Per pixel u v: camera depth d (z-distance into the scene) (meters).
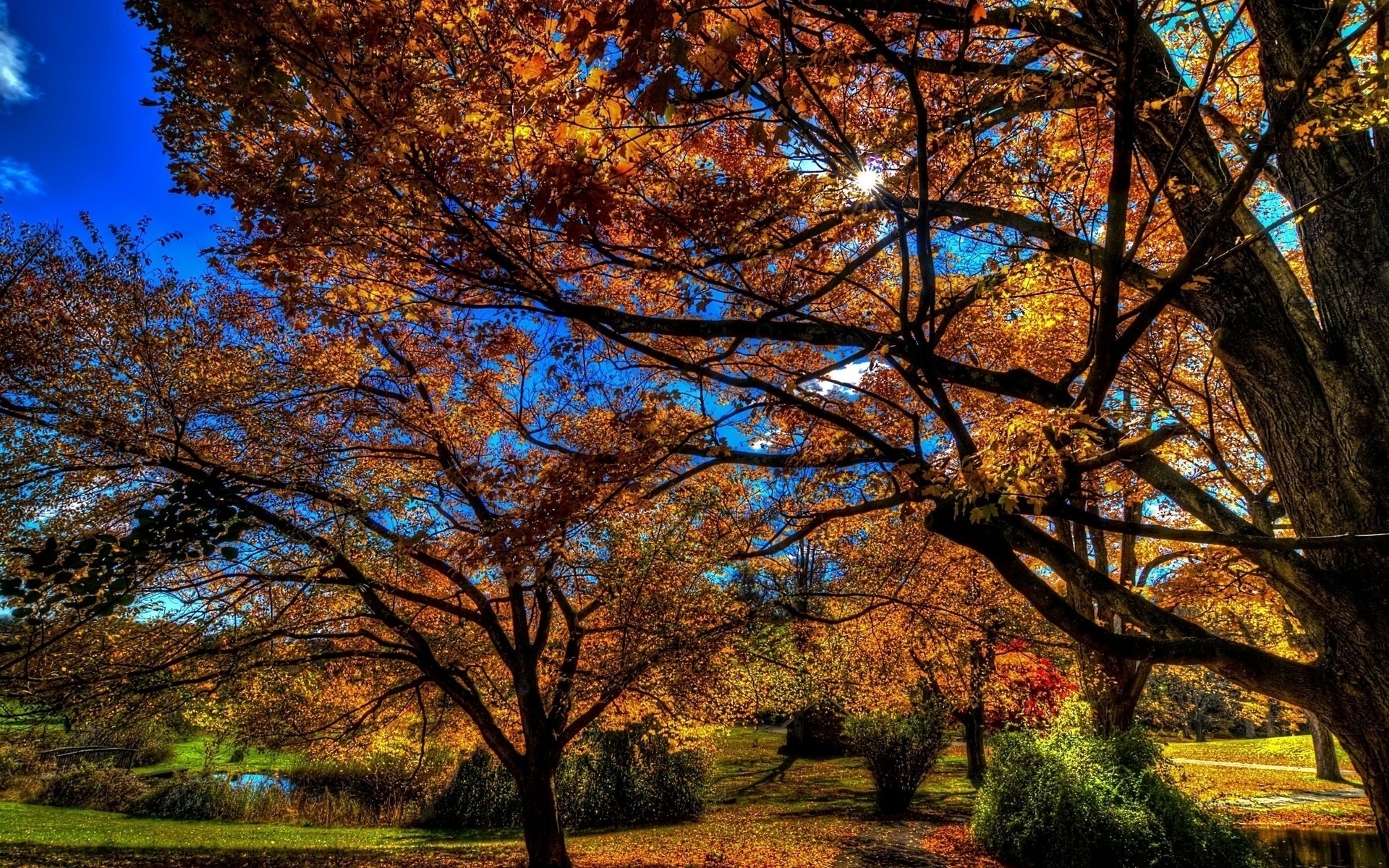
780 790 21.59
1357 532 4.18
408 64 3.84
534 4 3.46
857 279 7.21
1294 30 4.40
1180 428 4.06
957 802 19.41
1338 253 4.53
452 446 10.52
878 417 7.53
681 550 10.55
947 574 13.41
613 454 5.96
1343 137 4.62
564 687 11.48
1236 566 9.02
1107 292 3.67
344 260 5.07
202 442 8.94
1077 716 15.53
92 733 14.32
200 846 13.86
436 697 13.09
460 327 7.70
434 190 4.00
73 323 8.07
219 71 3.91
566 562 10.30
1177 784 12.55
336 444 9.71
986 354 8.91
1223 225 4.78
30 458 7.94
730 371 6.77
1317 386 4.49
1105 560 14.18
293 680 10.84
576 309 4.64
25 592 5.40
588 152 3.58
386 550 8.89
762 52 3.69
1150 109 4.58
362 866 12.23
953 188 4.97
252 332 9.43
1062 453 4.09
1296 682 4.35
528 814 11.22
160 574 8.03
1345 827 16.73
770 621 11.66
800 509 8.16
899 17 4.77
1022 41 5.26
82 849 12.99
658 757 17.88
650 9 2.67
